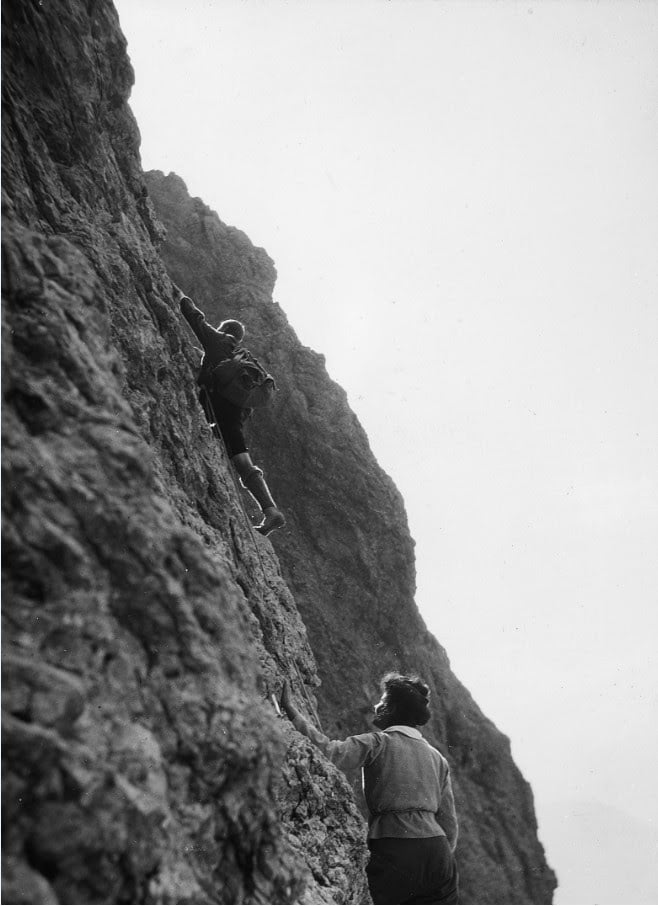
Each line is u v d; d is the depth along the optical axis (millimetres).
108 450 2719
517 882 15656
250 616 5031
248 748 2662
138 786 2270
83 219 5078
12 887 1950
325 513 16250
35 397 2660
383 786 4848
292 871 2865
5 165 4379
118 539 2594
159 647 2564
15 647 2213
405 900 4609
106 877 2121
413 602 16828
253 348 16797
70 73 5367
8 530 2332
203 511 5395
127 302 5113
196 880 2393
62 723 2172
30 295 2883
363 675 15336
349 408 17312
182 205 17922
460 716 16641
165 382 5293
